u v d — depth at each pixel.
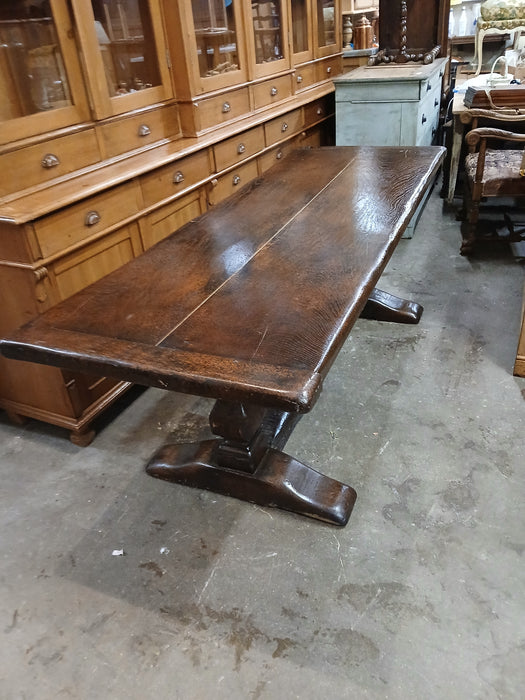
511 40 4.27
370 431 1.78
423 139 3.40
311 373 0.97
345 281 1.30
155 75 2.15
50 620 1.29
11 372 1.80
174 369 1.01
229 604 1.29
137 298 1.30
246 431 1.46
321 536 1.45
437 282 2.69
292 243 1.53
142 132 2.09
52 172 1.72
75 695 1.13
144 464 1.74
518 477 1.56
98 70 1.82
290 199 1.88
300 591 1.31
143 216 1.95
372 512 1.50
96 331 1.17
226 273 1.39
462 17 4.97
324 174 2.10
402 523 1.46
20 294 1.59
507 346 2.16
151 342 1.11
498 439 1.71
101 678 1.16
